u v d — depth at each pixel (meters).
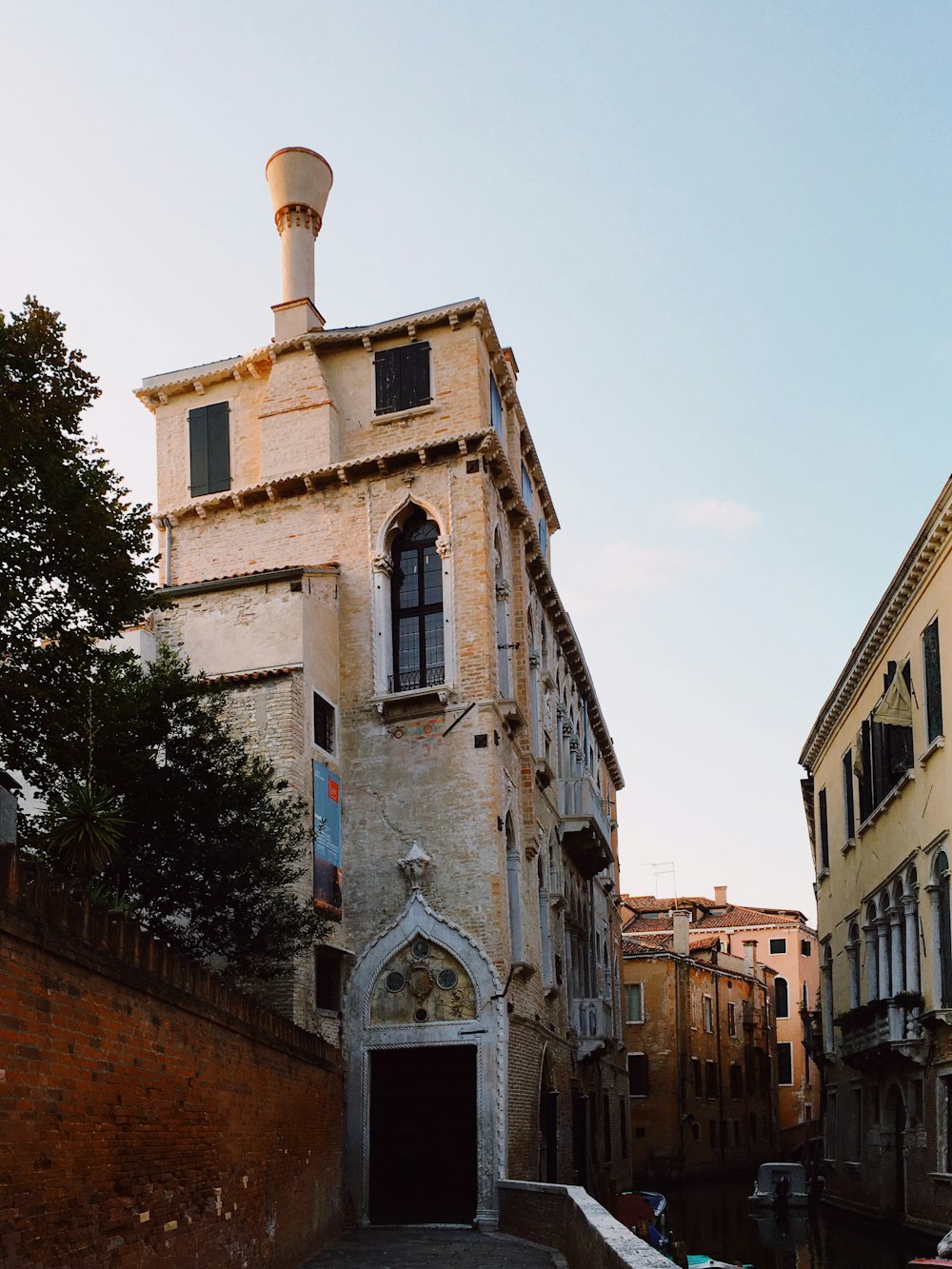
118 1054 10.90
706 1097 64.06
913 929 30.19
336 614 26.70
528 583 32.00
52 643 16.16
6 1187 8.55
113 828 15.28
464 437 26.73
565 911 34.28
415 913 24.70
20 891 9.04
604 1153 39.94
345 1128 23.83
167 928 18.53
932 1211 27.61
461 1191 23.28
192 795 18.14
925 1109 28.27
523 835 28.48
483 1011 23.92
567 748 38.09
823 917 44.38
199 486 29.08
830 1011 42.53
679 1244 21.45
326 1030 23.50
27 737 16.11
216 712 19.70
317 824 24.22
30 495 15.10
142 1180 11.34
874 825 34.34
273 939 19.09
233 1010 14.73
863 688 35.88
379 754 25.92
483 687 25.64
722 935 80.44
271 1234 16.23
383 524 27.12
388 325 28.17
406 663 26.73
